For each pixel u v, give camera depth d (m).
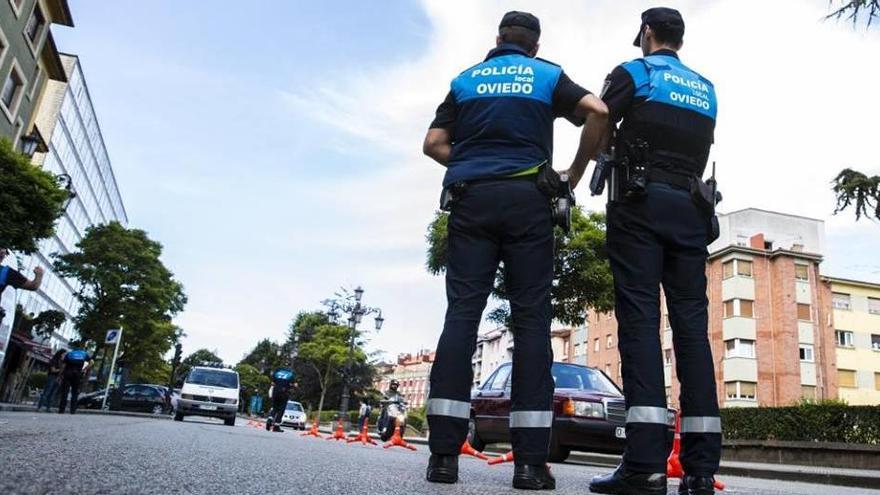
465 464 4.74
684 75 2.89
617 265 2.71
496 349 77.81
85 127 53.25
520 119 2.76
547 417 2.53
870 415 14.10
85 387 37.00
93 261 34.72
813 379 37.72
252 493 1.55
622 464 2.55
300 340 66.62
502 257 2.75
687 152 2.74
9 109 23.58
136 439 3.21
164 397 28.16
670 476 5.28
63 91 42.75
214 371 18.62
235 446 3.71
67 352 16.98
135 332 36.03
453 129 3.03
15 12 22.16
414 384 108.19
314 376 62.69
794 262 39.56
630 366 2.55
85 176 57.53
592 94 2.80
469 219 2.71
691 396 2.53
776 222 43.22
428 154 3.04
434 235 25.92
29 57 24.09
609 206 2.79
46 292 54.66
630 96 2.79
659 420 2.46
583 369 9.71
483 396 10.33
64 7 25.16
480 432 10.13
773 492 3.36
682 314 2.63
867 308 40.47
